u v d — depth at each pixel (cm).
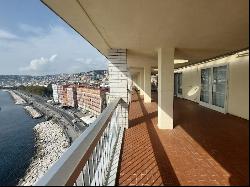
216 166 334
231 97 788
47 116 8400
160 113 591
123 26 387
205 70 1034
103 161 297
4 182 3434
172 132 550
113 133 471
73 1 272
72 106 9656
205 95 1037
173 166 340
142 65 1259
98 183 257
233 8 292
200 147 426
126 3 277
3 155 4700
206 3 274
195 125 625
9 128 6925
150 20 349
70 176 134
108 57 627
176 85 1612
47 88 16262
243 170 316
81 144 174
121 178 306
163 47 582
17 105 11894
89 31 427
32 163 4228
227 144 439
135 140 489
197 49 625
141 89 1719
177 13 312
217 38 473
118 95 624
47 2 276
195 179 295
